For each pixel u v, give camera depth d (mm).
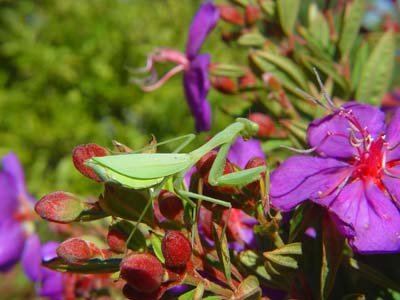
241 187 191
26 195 378
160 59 315
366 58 287
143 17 721
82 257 187
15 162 376
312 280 197
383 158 198
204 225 199
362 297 191
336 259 185
